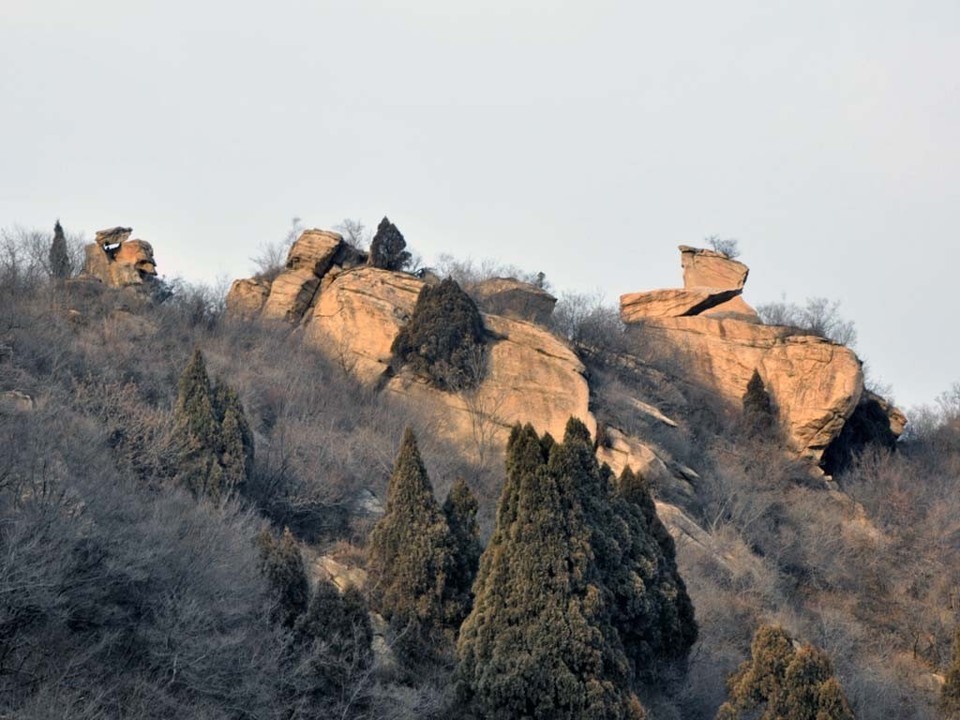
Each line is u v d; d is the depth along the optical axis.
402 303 161.12
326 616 78.19
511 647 77.25
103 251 179.25
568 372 151.25
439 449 135.62
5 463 78.06
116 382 115.88
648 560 89.12
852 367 179.62
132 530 77.62
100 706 66.75
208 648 71.62
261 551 82.50
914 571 147.12
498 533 82.00
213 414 105.81
